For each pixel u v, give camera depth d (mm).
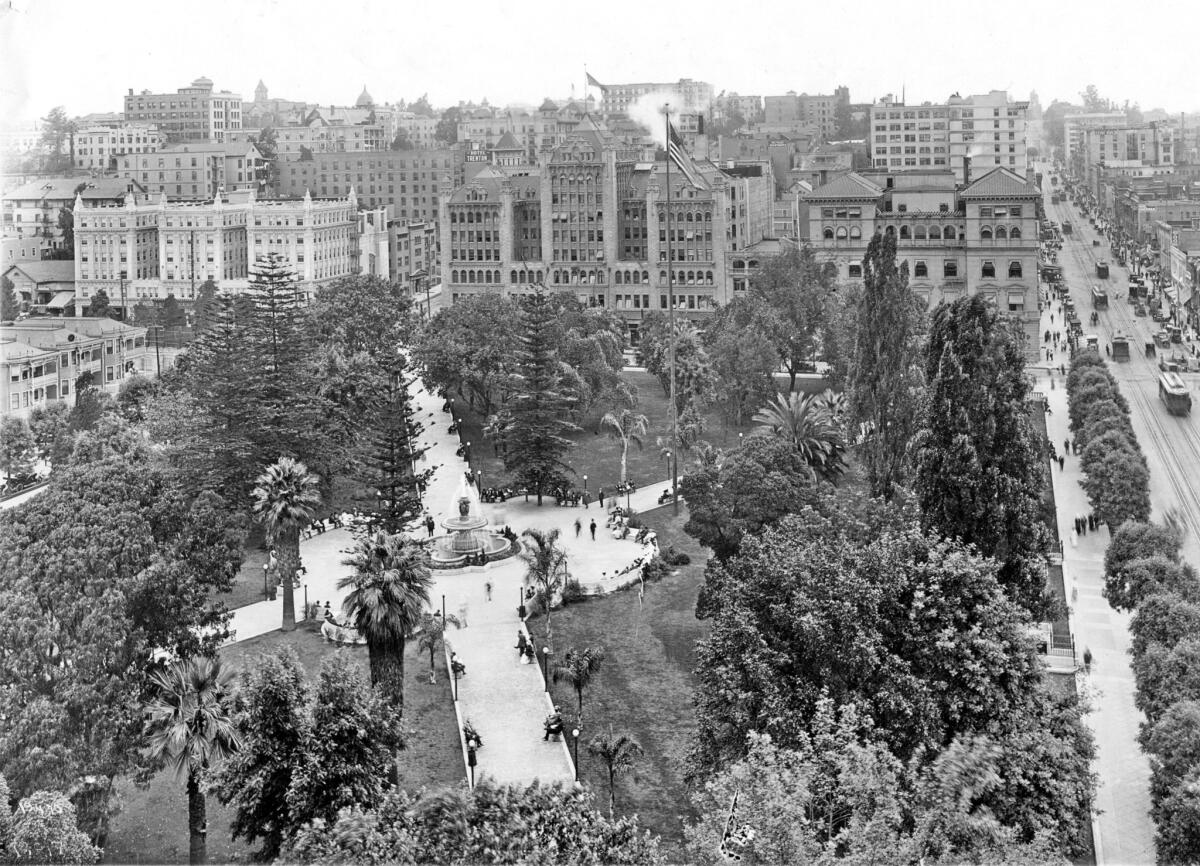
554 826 77312
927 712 94438
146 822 105500
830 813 78750
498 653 140500
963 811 75312
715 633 103188
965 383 131000
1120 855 102438
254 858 93938
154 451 193875
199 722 91875
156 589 115125
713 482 152125
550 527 189500
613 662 138000
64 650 106312
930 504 129625
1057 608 134250
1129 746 120375
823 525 119625
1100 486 184125
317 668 135875
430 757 116062
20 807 88875
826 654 97312
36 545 113875
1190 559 169625
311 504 151750
